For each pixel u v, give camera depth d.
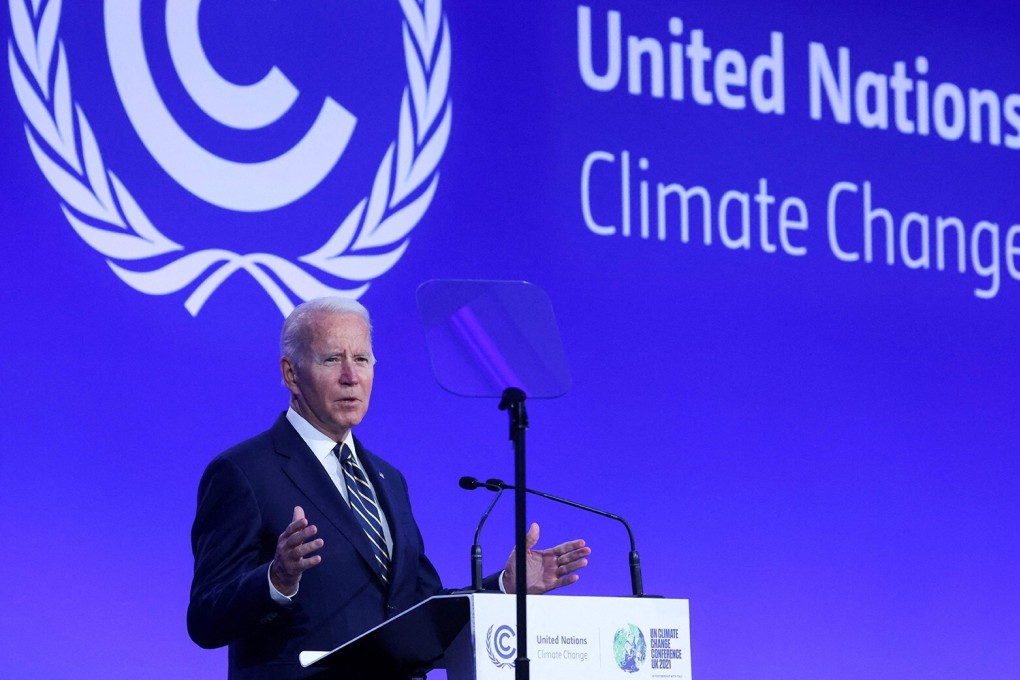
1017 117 19.23
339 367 10.44
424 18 16.05
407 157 15.76
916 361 18.06
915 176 18.48
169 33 14.77
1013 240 18.94
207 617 9.26
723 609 16.53
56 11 14.30
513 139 16.36
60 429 13.88
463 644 8.40
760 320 17.33
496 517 15.68
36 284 13.96
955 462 18.03
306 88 15.31
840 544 17.22
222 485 9.97
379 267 15.48
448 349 9.16
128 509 14.05
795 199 17.75
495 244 16.09
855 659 17.02
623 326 16.61
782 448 17.16
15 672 13.37
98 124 14.37
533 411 16.03
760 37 17.86
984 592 17.86
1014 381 18.58
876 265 18.06
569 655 8.18
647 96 17.14
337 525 10.04
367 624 9.85
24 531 13.59
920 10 18.86
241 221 14.88
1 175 13.92
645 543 16.31
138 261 14.39
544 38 16.69
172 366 14.42
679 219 17.09
